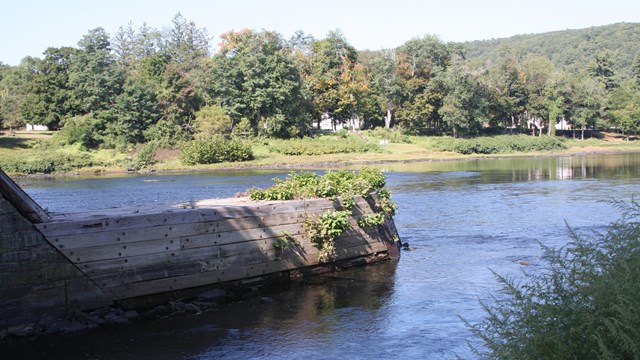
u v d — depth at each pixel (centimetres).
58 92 8556
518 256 1625
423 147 8762
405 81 10250
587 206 2723
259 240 1306
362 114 10219
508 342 549
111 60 8850
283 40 10169
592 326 484
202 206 1330
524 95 10762
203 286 1213
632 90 12012
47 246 1045
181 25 13888
